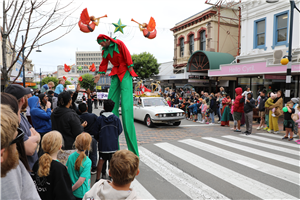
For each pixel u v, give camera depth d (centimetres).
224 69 1524
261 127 1019
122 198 166
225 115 1102
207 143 738
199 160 557
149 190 392
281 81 1422
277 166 511
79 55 13325
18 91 228
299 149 661
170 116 1048
